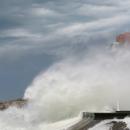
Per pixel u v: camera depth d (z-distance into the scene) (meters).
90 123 76.44
